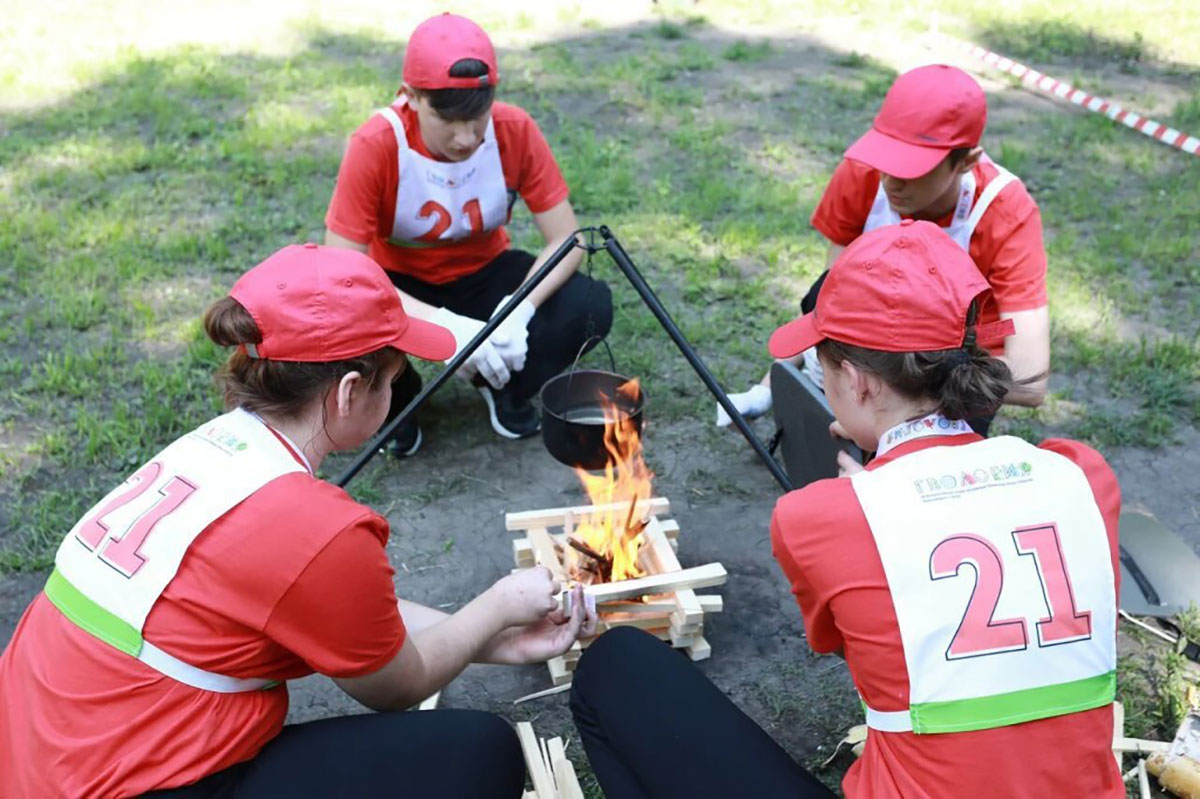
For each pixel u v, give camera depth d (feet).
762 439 13.66
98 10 32.68
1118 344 15.56
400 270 13.48
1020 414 14.06
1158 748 8.78
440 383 9.67
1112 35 30.78
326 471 13.01
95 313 16.14
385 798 6.60
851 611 5.98
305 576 6.06
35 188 20.22
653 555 10.49
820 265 17.81
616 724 7.17
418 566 11.53
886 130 9.89
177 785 6.05
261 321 6.34
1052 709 5.76
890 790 5.95
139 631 6.02
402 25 31.60
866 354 6.38
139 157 21.38
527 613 7.77
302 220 19.26
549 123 24.08
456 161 12.41
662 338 15.81
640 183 20.89
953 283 6.27
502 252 13.83
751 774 6.64
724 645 10.44
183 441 6.61
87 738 5.99
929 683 5.77
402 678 6.82
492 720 7.06
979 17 32.37
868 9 33.22
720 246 18.40
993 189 10.26
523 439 13.78
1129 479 12.90
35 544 11.66
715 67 28.04
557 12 32.99
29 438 13.43
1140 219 19.42
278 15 32.40
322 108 24.72
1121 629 10.43
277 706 6.54
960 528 5.93
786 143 23.06
